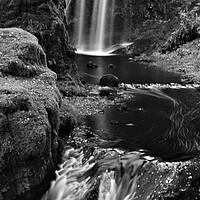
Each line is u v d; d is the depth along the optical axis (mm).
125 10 40250
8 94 7965
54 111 8844
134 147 9828
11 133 7586
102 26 40719
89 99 15156
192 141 10406
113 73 22828
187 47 30891
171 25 36625
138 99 15664
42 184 8242
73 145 10055
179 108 14250
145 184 8164
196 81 20344
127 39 40406
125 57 32375
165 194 7781
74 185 8664
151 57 31438
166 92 17312
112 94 16438
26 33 11031
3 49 9852
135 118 12734
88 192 8367
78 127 11516
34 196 8039
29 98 8195
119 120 12438
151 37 36125
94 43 40625
